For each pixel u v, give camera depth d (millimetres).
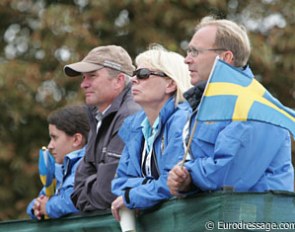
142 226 17297
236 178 15875
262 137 15914
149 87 17625
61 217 20000
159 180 16828
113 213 17516
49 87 37406
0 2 39531
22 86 37312
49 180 20969
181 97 17469
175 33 37469
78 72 19750
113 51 19906
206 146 16172
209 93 15688
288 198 15758
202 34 16844
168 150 16812
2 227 21203
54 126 21188
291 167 16391
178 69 17703
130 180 17625
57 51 37562
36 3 40031
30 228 20781
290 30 37438
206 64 16766
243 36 16875
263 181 16078
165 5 37281
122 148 18922
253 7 38594
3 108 37719
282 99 38531
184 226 16359
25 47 39094
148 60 17703
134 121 18141
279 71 37969
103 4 37281
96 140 19438
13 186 37375
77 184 19562
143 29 37406
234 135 15742
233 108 15609
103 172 18828
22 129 38250
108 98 19703
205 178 15789
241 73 15844
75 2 38750
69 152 21047
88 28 37719
